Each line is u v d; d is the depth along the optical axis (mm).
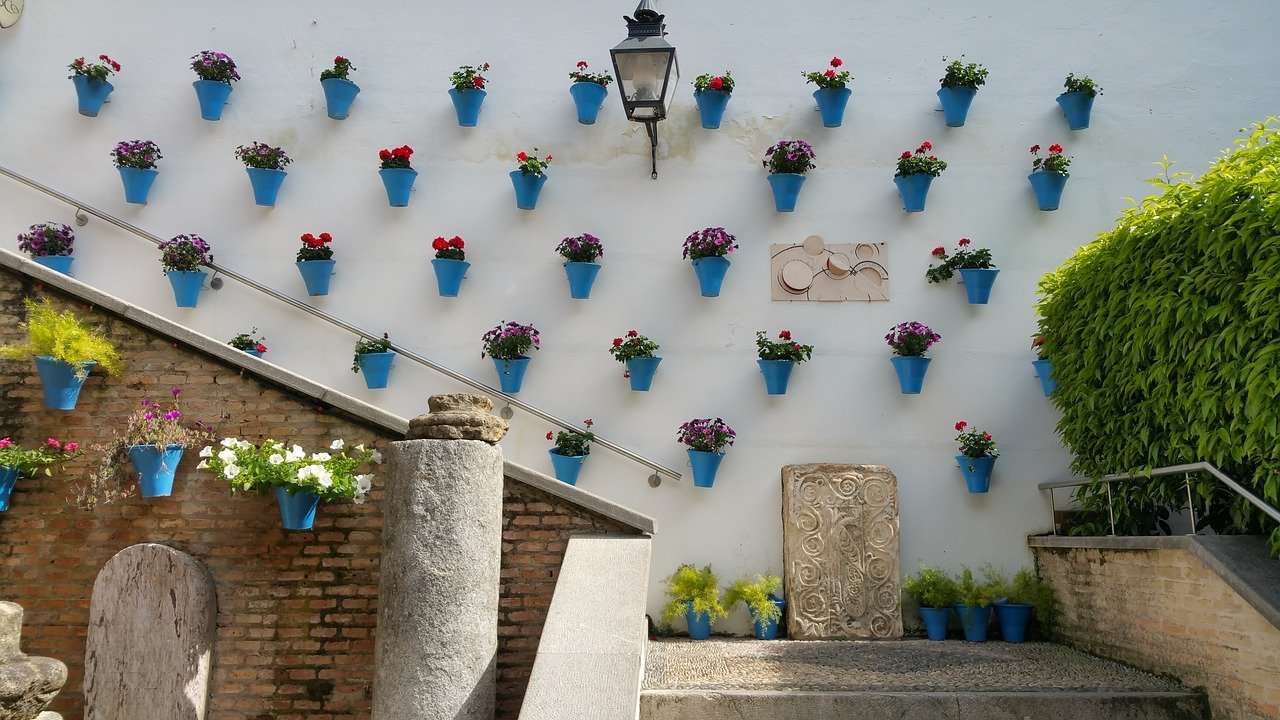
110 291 7273
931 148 7402
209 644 5207
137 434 5305
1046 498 7098
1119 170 7508
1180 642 4988
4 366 5504
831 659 5754
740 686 4922
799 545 6805
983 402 7246
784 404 7238
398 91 7629
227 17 7648
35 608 5270
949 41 7711
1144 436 5445
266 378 5539
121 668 5094
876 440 7191
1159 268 5340
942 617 6621
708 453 6879
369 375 7062
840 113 7504
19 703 2654
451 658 4250
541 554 5410
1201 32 7637
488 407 4773
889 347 7324
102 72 7340
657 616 6898
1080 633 6168
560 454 6941
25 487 5379
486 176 7535
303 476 4996
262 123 7535
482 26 7715
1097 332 5930
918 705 4680
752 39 7652
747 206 7520
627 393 7254
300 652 5277
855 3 7719
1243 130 7387
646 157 7574
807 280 7391
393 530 4402
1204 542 4754
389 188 7277
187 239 7129
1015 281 7410
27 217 7336
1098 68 7641
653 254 7453
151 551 5207
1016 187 7523
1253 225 4637
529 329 7156
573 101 7629
